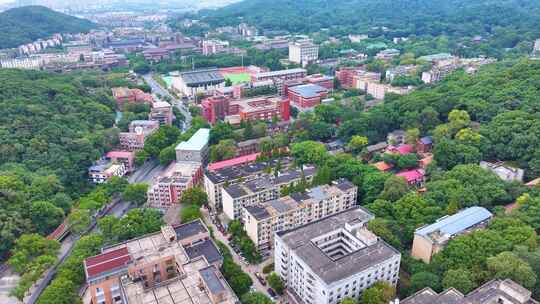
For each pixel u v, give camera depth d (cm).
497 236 19962
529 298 16188
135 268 18850
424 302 16638
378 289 18188
